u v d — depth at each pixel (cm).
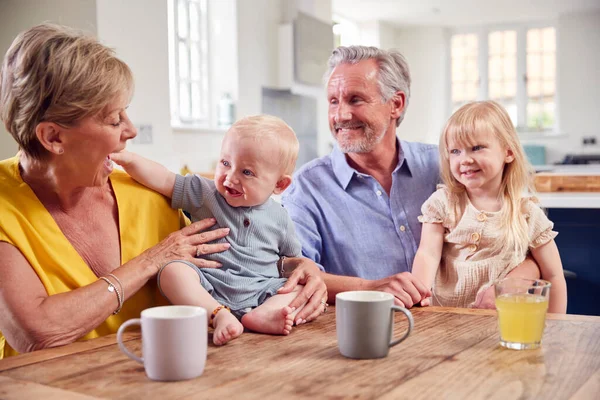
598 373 81
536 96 867
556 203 243
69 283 116
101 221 125
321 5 600
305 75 570
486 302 152
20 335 104
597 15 809
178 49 482
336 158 186
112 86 105
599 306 254
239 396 73
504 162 161
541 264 165
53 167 112
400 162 181
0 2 351
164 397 73
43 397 73
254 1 531
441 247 166
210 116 512
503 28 883
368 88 174
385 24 881
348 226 180
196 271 117
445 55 912
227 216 127
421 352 92
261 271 126
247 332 107
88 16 328
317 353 92
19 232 110
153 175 132
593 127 815
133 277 112
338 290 141
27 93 103
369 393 73
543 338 99
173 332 78
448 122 164
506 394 73
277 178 126
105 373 83
